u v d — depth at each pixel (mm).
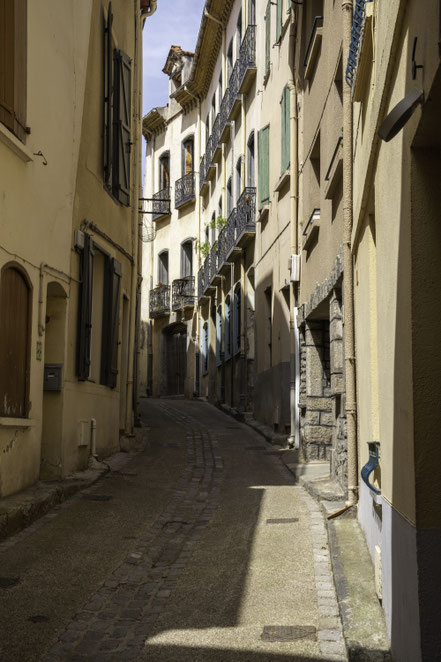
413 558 3770
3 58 8766
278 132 17766
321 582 6535
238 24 24484
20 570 6984
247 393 22172
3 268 8906
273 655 5039
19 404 9578
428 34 3336
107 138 13531
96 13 13195
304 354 14148
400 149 4250
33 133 9898
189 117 33250
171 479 12391
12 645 5262
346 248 8797
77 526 8750
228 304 25625
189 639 5406
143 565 7410
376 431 6863
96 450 13289
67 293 11406
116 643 5379
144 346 35906
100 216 13398
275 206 17922
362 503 7754
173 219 34000
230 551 7773
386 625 4984
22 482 9680
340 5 9547
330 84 10453
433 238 3828
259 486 11555
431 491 3686
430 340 3783
